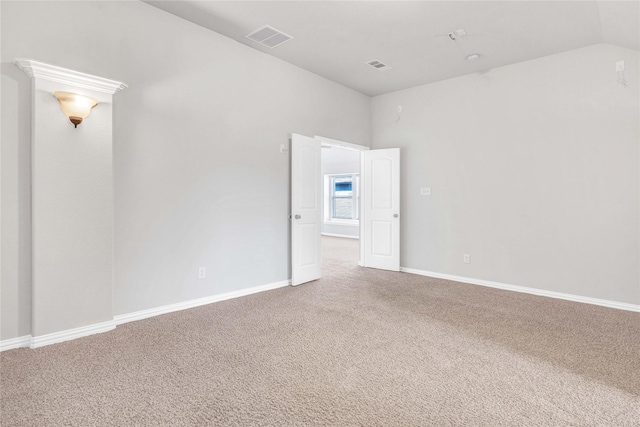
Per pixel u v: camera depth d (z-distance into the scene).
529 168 4.19
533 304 3.71
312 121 4.73
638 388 2.04
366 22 3.39
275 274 4.32
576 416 1.78
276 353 2.49
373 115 5.73
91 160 2.76
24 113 2.53
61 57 2.68
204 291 3.62
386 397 1.95
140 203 3.13
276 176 4.30
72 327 2.70
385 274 5.14
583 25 3.34
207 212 3.62
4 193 2.47
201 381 2.09
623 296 3.60
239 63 3.87
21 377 2.12
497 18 3.26
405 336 2.81
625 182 3.58
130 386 2.03
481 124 4.57
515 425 1.71
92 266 2.79
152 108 3.19
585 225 3.82
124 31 3.00
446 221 4.91
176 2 3.10
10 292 2.51
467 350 2.55
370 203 5.63
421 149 5.17
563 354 2.49
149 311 3.21
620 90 3.59
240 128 3.90
